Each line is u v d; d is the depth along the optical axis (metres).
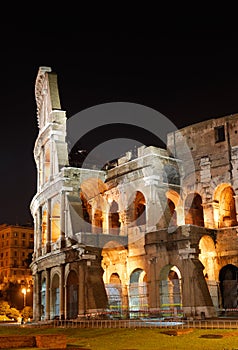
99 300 57.78
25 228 160.38
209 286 58.28
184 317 52.00
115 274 67.75
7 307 96.88
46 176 77.19
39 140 79.38
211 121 64.06
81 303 59.09
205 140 64.19
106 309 57.59
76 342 35.75
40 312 74.12
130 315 58.91
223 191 62.53
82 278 59.91
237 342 30.61
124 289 64.69
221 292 58.53
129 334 38.09
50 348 31.67
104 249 63.66
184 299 53.47
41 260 72.38
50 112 75.12
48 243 71.31
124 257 65.44
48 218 72.31
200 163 63.91
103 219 71.56
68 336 41.53
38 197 76.44
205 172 63.09
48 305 69.44
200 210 66.38
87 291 58.44
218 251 58.94
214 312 51.97
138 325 45.62
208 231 57.66
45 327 53.28
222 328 38.75
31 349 31.02
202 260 59.84
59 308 65.00
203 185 62.94
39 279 75.56
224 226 61.03
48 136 75.00
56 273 67.50
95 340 36.38
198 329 38.41
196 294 52.41
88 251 60.12
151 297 57.38
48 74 78.19
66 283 63.94
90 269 59.62
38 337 32.66
